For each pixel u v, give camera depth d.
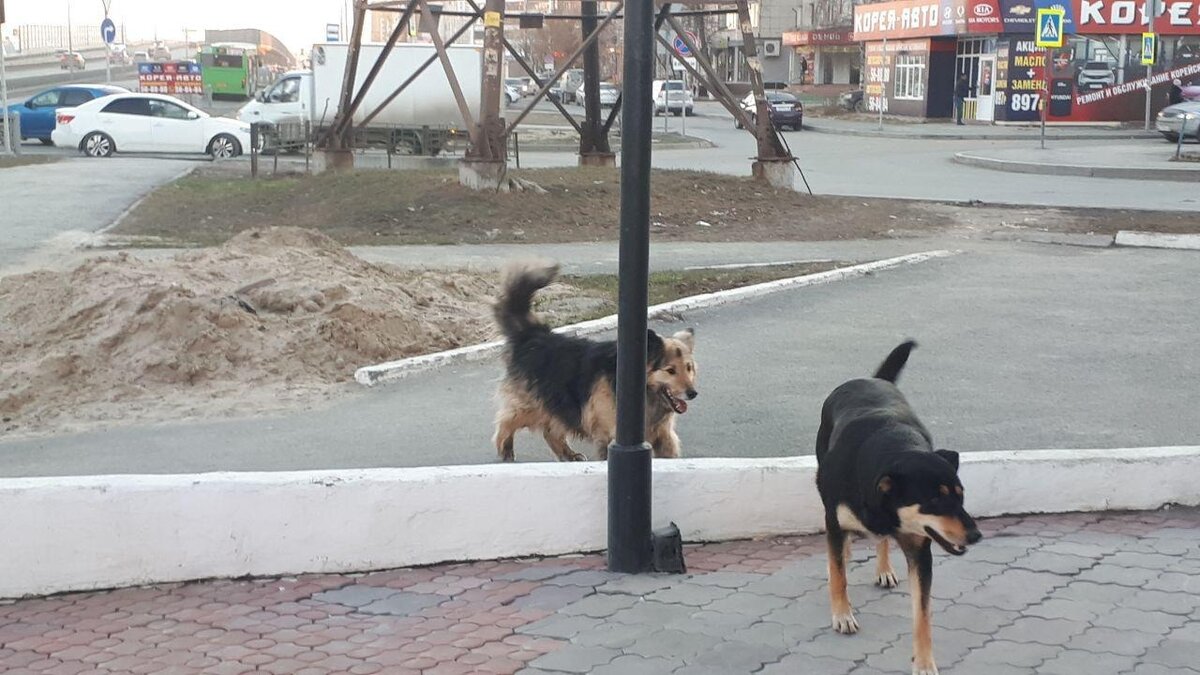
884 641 4.73
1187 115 36.75
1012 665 4.52
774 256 15.46
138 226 17.52
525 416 7.11
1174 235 16.39
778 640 4.73
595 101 25.08
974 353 9.95
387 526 5.60
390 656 4.61
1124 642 4.72
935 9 47.81
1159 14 43.06
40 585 5.34
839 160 32.66
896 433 4.49
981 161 30.28
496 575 5.54
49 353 9.06
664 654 4.60
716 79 21.73
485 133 19.12
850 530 4.68
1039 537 5.96
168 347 9.12
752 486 5.98
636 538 5.49
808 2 79.62
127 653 4.70
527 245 16.25
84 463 7.22
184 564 5.47
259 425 8.02
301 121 32.53
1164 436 7.57
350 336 9.72
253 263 11.09
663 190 19.78
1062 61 45.16
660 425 6.85
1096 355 9.89
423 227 17.41
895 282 13.31
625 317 5.40
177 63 63.41
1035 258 15.16
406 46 31.00
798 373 9.31
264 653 4.66
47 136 34.31
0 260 13.97
